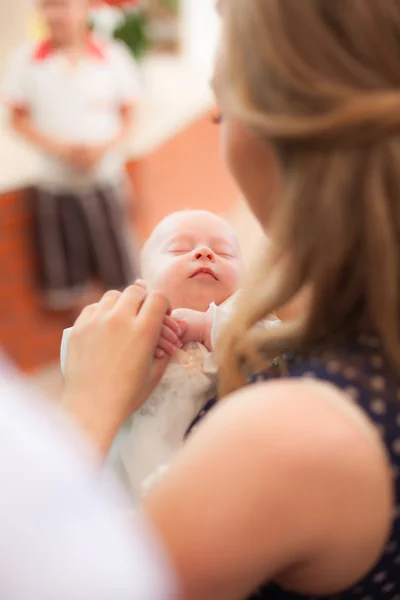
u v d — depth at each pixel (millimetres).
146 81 4367
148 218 3738
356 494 536
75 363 765
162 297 810
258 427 538
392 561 617
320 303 620
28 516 375
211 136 4957
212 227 1027
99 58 3072
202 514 525
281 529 525
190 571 521
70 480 395
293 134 569
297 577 588
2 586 368
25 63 3033
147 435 853
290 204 595
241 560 525
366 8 561
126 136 3197
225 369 684
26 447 385
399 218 563
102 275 3273
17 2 3682
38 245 3182
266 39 577
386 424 607
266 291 639
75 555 382
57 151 3051
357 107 547
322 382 623
